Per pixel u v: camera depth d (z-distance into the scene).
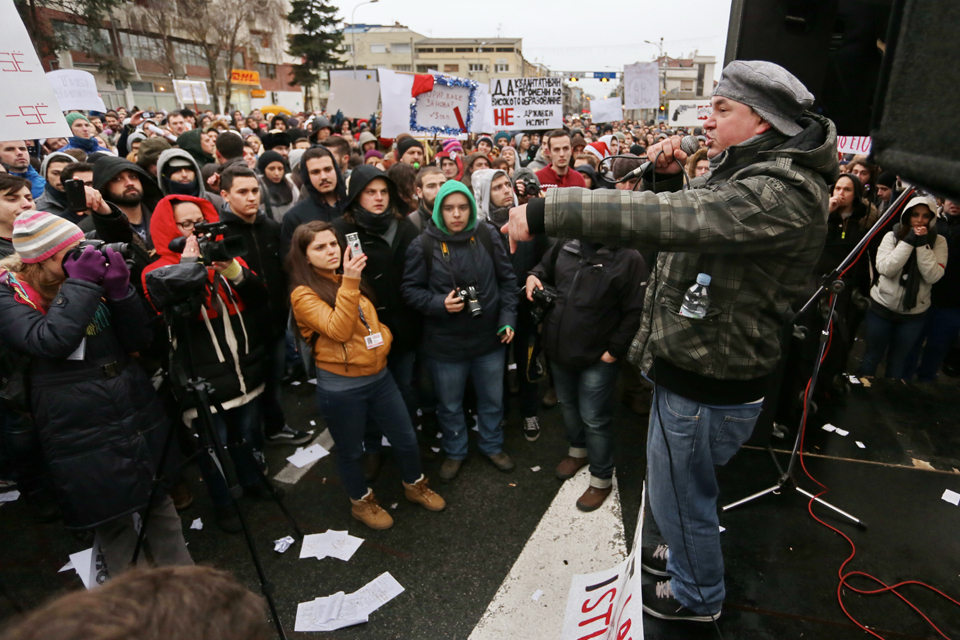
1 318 1.89
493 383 3.18
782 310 1.67
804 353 3.25
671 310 1.73
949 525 2.68
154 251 2.72
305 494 3.10
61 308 1.84
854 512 2.77
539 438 3.63
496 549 2.66
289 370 4.45
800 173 1.39
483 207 3.77
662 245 1.33
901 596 2.28
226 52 39.84
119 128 10.84
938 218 4.04
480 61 78.31
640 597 1.35
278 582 2.48
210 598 0.52
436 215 2.95
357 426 2.67
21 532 2.89
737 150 1.52
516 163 7.40
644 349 1.94
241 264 2.77
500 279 3.17
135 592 0.51
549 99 7.21
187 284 1.96
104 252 1.98
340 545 2.69
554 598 2.36
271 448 3.56
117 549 2.20
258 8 35.25
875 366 4.35
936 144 0.59
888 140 0.67
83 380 1.98
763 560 2.49
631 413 3.88
